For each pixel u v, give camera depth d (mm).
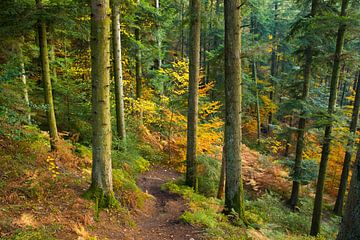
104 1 5484
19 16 6516
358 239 2258
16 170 6258
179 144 15406
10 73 6207
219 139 14578
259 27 28281
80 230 4875
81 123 12219
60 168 7512
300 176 12891
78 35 8148
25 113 7840
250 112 27344
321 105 12328
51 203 5465
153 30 14820
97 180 6141
